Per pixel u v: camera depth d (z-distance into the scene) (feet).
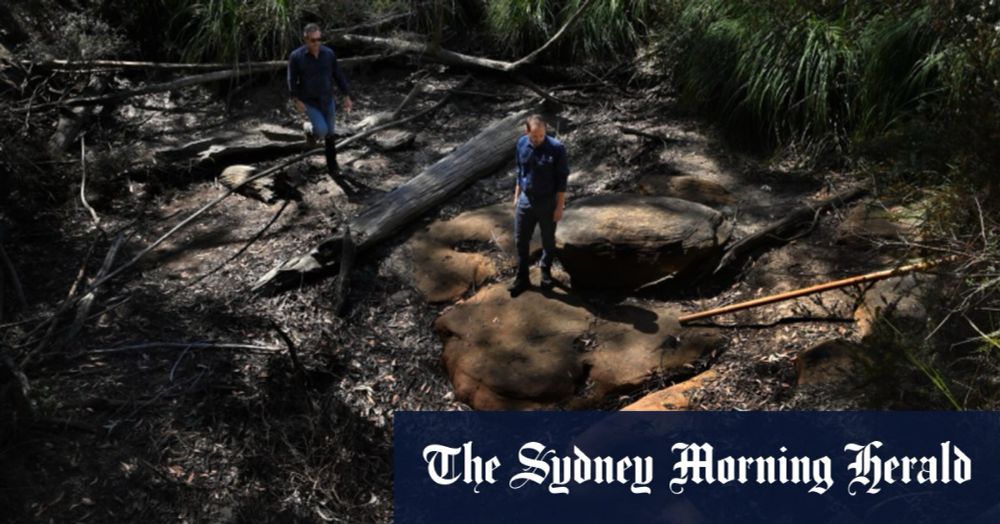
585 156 32.53
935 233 23.58
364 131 34.58
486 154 31.86
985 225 22.12
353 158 33.53
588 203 27.30
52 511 19.69
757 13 31.53
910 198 26.68
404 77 39.22
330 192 31.35
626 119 34.30
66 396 22.68
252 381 23.61
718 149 32.01
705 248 25.35
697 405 21.97
